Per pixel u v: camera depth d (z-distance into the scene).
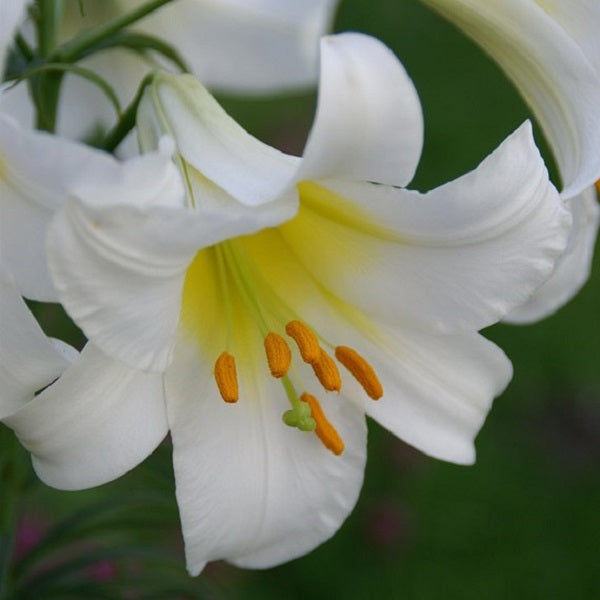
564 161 0.52
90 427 0.47
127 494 0.58
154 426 0.48
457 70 1.13
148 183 0.43
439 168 1.09
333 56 0.44
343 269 0.50
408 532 0.96
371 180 0.46
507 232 0.47
